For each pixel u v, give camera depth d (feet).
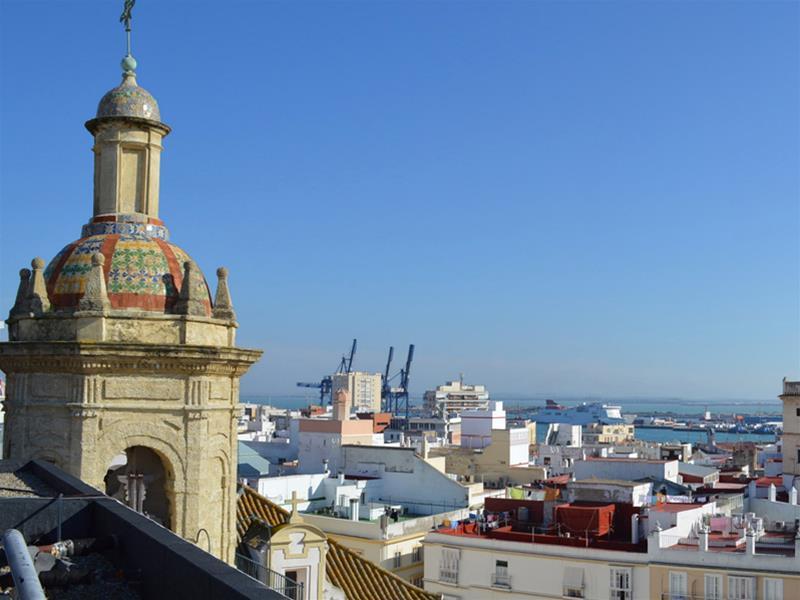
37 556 41.29
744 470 420.77
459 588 222.28
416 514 289.53
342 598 100.48
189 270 75.82
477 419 421.59
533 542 218.38
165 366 72.33
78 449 70.13
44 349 70.64
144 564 39.37
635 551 207.21
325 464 312.71
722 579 194.29
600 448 474.08
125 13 83.15
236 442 78.95
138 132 81.46
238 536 104.12
